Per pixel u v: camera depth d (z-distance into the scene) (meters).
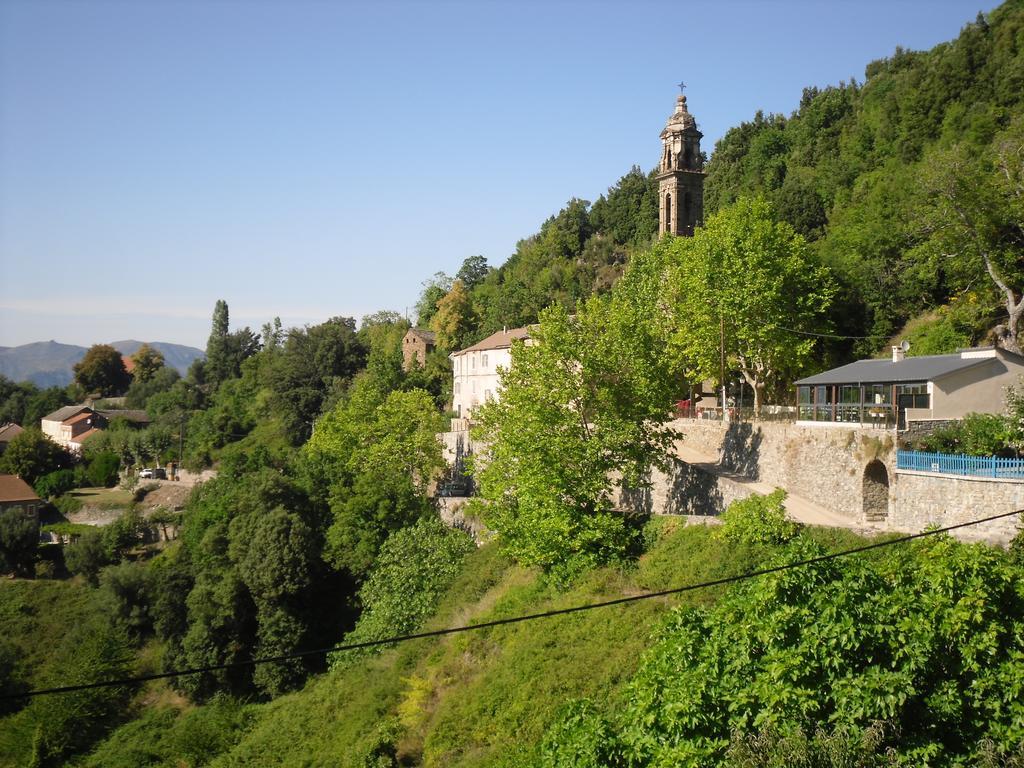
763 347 54.34
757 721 16.08
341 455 66.94
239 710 47.50
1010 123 63.38
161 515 81.69
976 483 30.27
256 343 154.88
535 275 130.75
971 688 16.05
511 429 42.72
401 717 34.94
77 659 53.91
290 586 52.88
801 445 43.25
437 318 120.25
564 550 40.50
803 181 95.44
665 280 65.62
